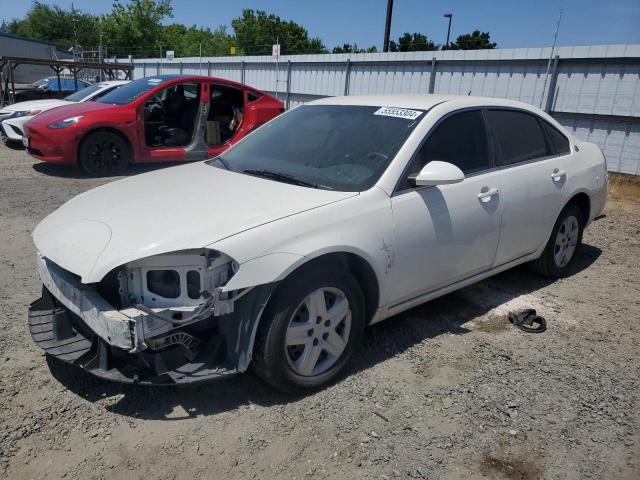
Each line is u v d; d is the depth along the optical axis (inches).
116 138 341.1
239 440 103.1
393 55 527.2
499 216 151.9
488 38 1270.9
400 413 112.9
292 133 157.0
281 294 107.9
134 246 101.7
